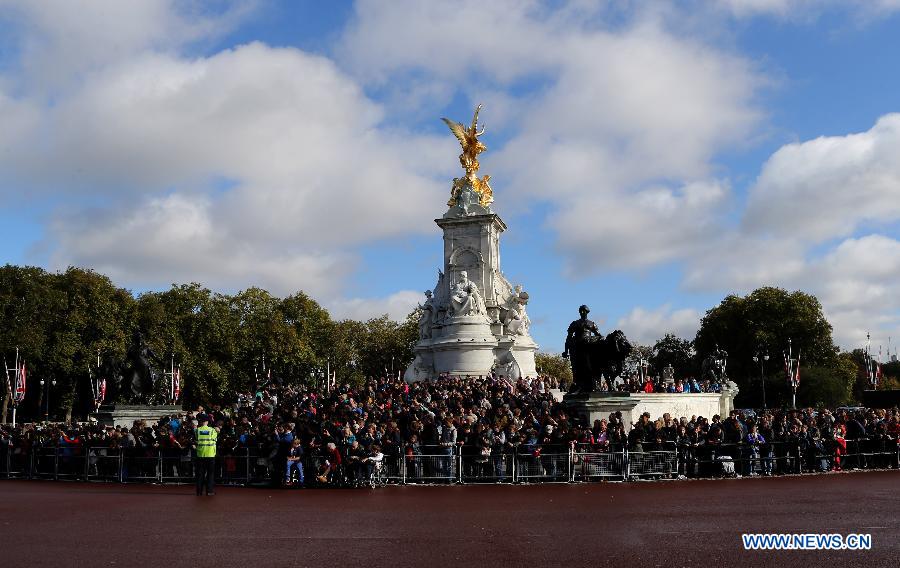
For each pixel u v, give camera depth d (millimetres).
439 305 84875
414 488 29125
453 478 30375
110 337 97188
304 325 123562
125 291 102188
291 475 29969
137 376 46125
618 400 35969
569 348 38688
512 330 84188
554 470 30453
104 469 33250
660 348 159500
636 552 15680
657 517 20688
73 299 94312
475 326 78688
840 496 25172
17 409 100000
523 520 20359
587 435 31141
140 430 34281
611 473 30734
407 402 41375
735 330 124500
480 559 15125
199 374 107000
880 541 16656
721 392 63375
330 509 23078
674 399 53531
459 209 89188
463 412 36281
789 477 32156
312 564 14711
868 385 156125
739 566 14305
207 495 27078
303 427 31344
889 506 22547
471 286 80938
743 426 33656
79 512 22516
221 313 110250
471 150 93625
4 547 16688
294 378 121250
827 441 34719
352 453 29625
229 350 109438
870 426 38875
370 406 38500
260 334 114188
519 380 61156
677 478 31484
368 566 14516
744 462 32656
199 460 27156
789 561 14695
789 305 122000
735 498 24844
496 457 30469
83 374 94938
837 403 114062
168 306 108375
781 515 20812
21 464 36062
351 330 136625
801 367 116188
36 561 15133
